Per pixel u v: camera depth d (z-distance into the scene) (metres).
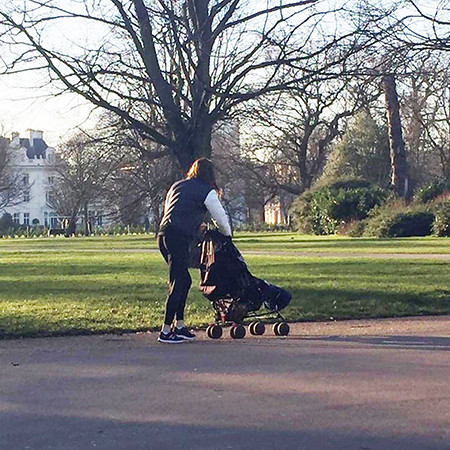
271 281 14.26
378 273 15.79
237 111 16.67
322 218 43.56
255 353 8.00
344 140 53.75
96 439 5.34
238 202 55.78
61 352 8.12
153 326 9.57
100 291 13.30
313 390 6.50
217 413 5.88
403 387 6.59
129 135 18.25
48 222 99.94
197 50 14.93
